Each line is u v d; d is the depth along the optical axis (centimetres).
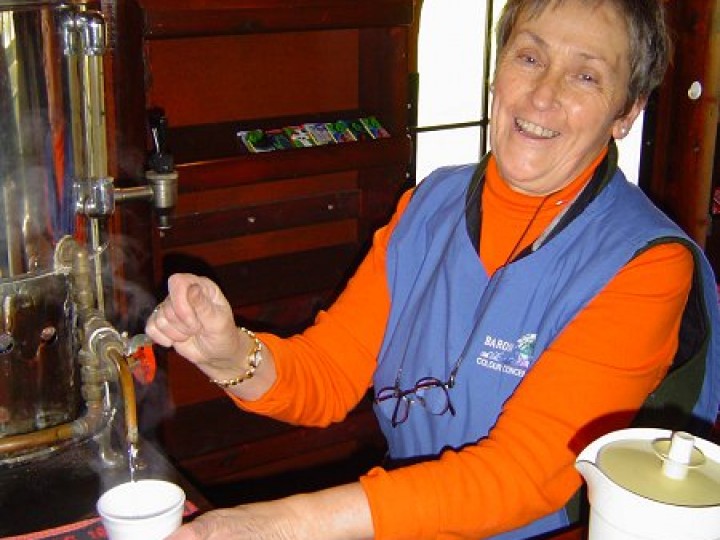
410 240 139
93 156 129
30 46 118
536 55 119
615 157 127
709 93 299
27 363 125
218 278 232
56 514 121
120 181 190
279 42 234
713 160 309
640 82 121
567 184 123
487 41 275
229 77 230
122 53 183
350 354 140
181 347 118
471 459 107
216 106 230
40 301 125
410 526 100
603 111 118
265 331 225
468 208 132
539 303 121
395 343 137
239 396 126
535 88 118
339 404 138
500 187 129
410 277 138
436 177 144
